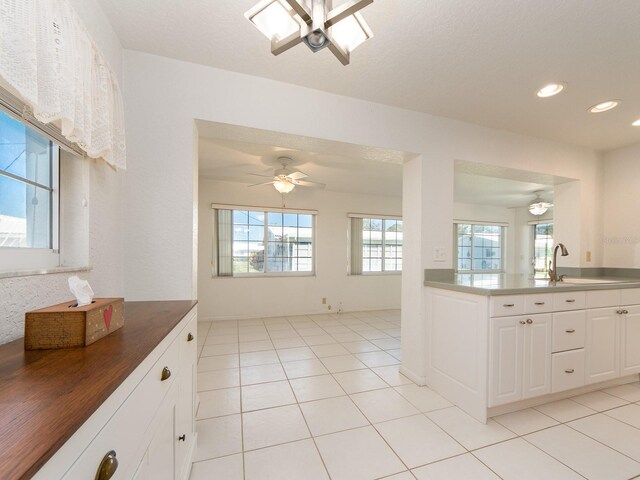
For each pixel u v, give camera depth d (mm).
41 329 727
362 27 1051
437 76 1832
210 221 4445
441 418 1790
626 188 2873
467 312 1887
